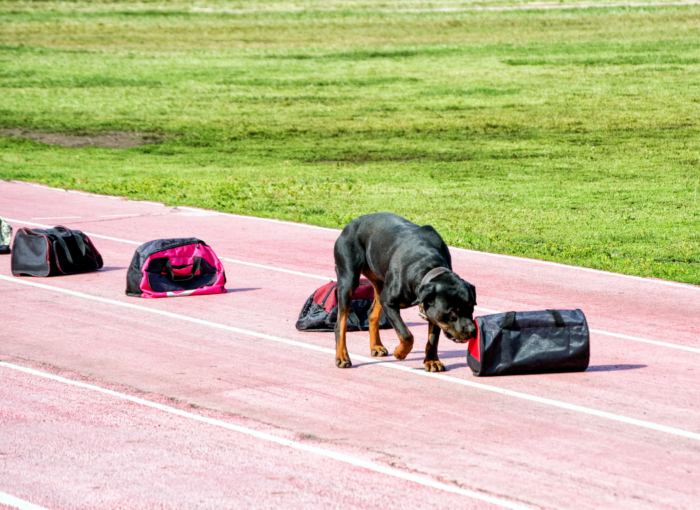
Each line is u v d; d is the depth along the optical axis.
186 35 73.94
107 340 12.13
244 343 12.14
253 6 90.06
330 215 23.33
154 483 7.63
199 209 24.28
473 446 8.47
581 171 31.12
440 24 75.12
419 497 7.37
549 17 74.75
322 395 9.95
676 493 7.51
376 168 32.34
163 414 9.30
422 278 10.31
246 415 9.28
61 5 90.38
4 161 34.19
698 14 71.31
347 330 12.95
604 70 53.53
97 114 45.59
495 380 10.58
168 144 38.78
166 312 13.78
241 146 38.03
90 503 7.26
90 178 30.28
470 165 32.69
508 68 55.72
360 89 51.38
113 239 19.97
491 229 21.55
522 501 7.32
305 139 39.25
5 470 7.87
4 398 9.72
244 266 17.33
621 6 78.00
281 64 60.22
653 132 38.31
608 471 7.93
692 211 24.03
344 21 78.94
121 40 71.31
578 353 10.71
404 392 10.09
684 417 9.38
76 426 8.93
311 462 8.07
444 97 48.22
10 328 12.65
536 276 16.70
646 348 12.08
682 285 16.12
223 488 7.54
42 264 16.11
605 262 17.86
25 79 55.22
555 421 9.19
